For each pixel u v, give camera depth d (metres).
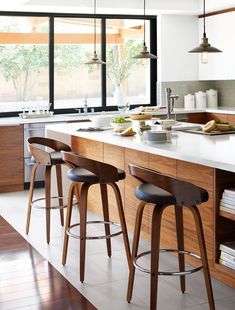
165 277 4.09
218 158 3.59
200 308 3.54
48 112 7.76
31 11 7.73
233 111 7.74
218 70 8.27
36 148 4.95
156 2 7.86
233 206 3.71
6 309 3.52
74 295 3.75
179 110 8.18
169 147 4.18
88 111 8.41
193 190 3.24
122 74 8.61
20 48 7.86
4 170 7.16
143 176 3.37
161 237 4.67
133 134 5.01
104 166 3.97
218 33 8.16
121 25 8.52
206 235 4.04
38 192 7.18
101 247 4.80
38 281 4.01
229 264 3.81
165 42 8.51
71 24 8.16
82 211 4.02
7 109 7.88
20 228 5.40
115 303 3.62
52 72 8.08
